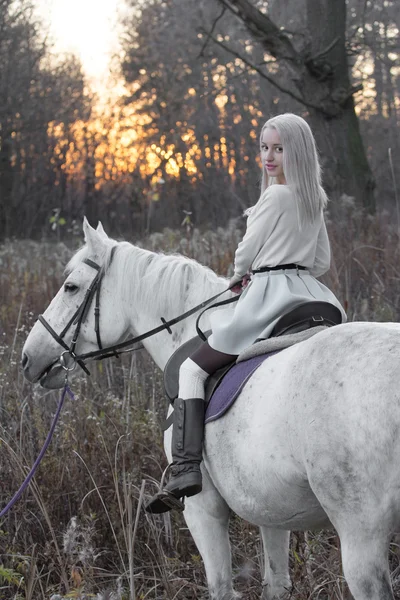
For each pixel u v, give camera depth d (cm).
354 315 591
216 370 322
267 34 1136
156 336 379
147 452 484
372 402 235
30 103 2427
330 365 253
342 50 1145
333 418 243
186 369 324
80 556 376
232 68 1767
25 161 2627
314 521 281
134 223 2169
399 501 230
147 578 404
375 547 236
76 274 391
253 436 278
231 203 1870
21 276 960
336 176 1126
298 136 322
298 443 256
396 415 229
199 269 376
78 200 2719
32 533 442
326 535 417
